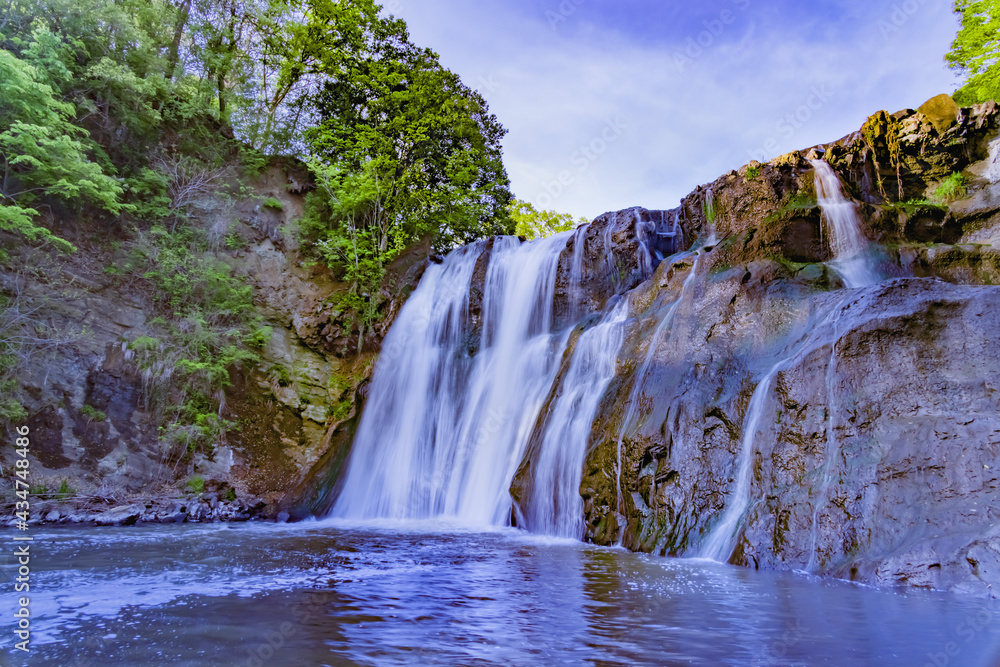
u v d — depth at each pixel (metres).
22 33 17.73
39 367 15.19
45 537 10.33
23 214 15.45
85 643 4.00
